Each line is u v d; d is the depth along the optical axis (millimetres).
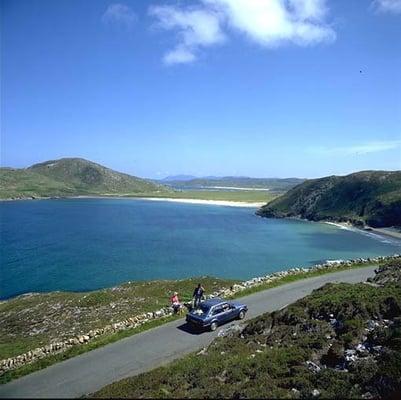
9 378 25281
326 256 90812
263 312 36062
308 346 24328
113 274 72062
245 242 109688
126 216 178000
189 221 160875
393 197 148625
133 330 32625
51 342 33531
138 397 18344
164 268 76938
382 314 28203
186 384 20000
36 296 52531
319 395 18250
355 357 22172
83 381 24156
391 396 18297
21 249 94625
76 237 114188
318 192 187750
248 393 17922
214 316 32531
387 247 103750
